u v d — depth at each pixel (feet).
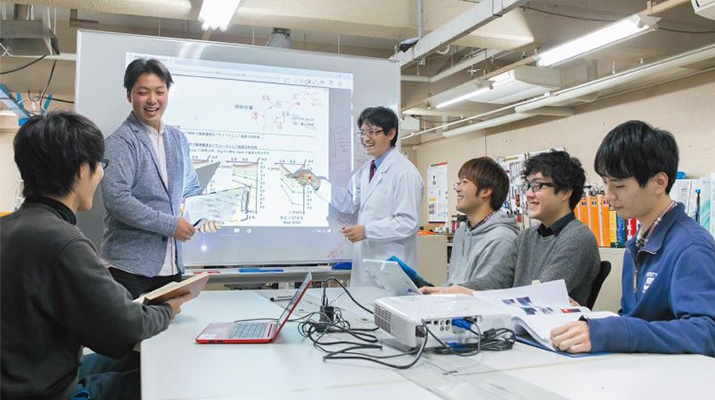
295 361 3.32
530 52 18.10
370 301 6.16
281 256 8.90
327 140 9.34
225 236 8.60
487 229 6.72
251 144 8.89
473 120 24.11
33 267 3.30
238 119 8.86
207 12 10.55
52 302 3.34
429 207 28.53
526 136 21.80
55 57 16.47
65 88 18.52
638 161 3.94
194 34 18.70
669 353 3.43
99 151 3.79
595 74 17.17
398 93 9.90
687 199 12.87
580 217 15.39
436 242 17.80
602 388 2.72
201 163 8.58
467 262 6.86
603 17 14.35
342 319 4.72
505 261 6.10
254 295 6.76
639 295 4.27
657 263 4.04
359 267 8.60
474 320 3.64
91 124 3.80
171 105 8.53
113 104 8.34
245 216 8.73
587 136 18.85
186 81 8.64
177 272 6.58
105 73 8.34
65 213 3.63
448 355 3.45
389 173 8.35
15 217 3.47
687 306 3.59
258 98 8.99
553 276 5.07
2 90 16.06
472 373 3.01
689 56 12.85
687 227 3.96
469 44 13.80
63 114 3.72
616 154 4.01
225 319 4.95
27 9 13.03
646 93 16.65
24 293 3.27
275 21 12.38
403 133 23.07
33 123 3.58
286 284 9.95
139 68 6.46
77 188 3.69
